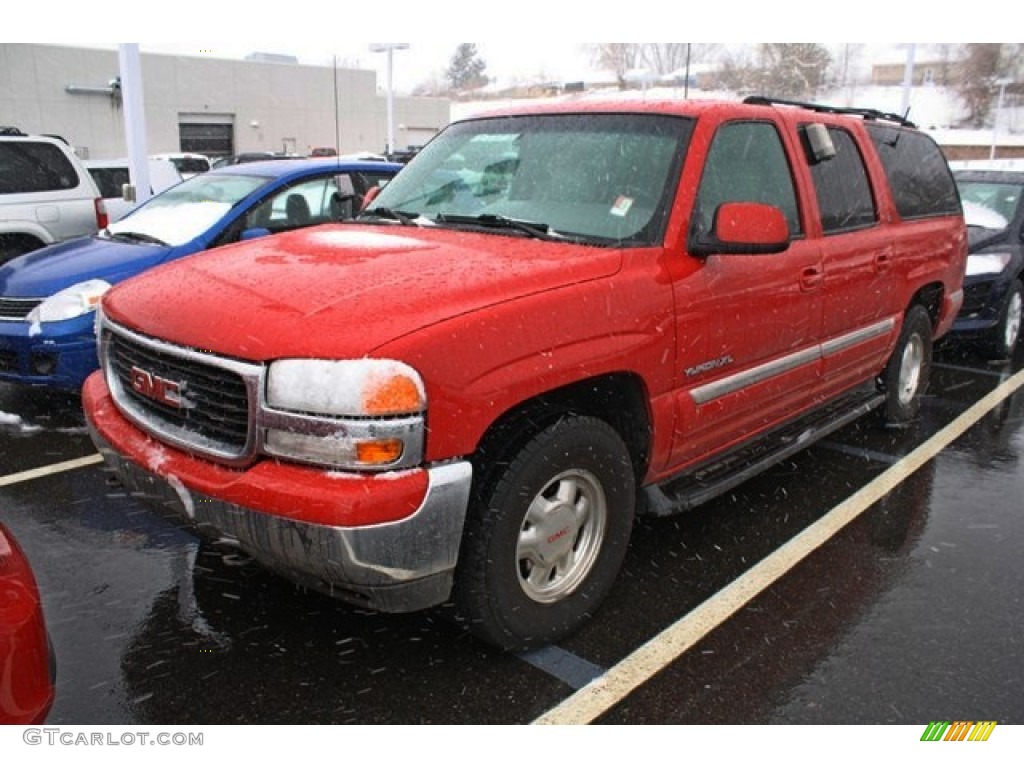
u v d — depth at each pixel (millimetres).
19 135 8750
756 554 3951
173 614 3340
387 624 3287
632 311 3129
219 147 40594
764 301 3789
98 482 4648
